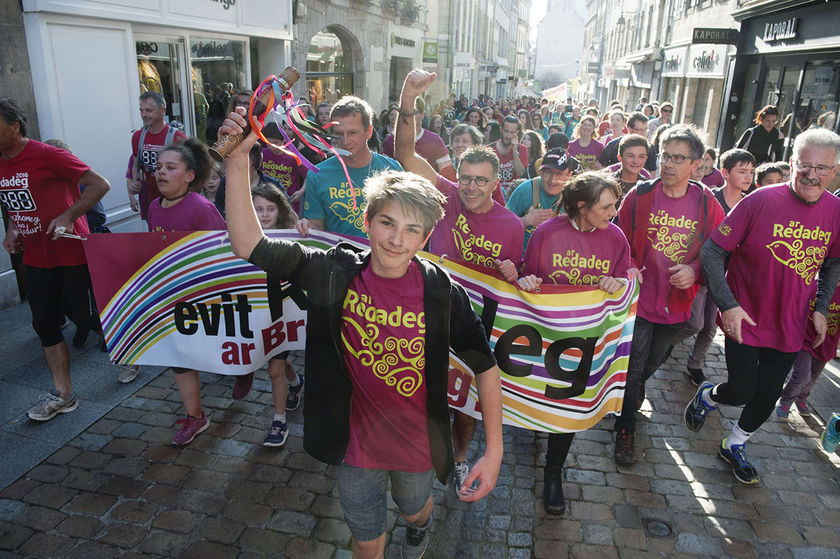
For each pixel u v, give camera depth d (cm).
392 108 1118
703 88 1955
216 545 285
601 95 5044
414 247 185
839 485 343
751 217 309
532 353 307
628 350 308
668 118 1243
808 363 393
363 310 197
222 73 980
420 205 180
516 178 679
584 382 309
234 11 945
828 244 307
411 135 321
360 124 338
